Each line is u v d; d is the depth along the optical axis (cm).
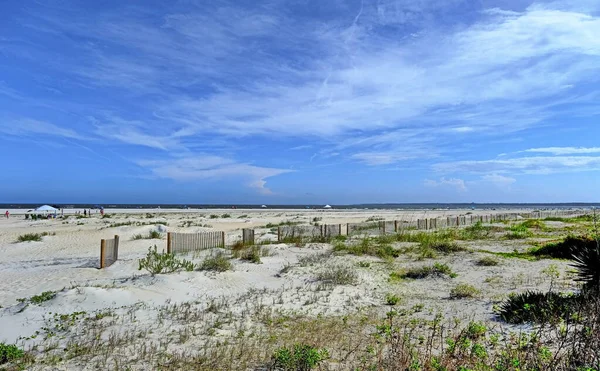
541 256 1566
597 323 542
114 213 7181
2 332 741
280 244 2080
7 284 1231
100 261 1582
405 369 517
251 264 1486
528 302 795
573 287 1026
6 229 3403
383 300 1012
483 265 1436
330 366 579
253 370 575
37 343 689
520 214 5525
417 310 903
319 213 8056
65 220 4659
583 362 468
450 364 528
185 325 798
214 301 995
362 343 687
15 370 572
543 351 504
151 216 5859
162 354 634
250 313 891
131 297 972
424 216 6512
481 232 2616
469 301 964
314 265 1473
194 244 1925
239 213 7794
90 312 863
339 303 983
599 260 820
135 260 1623
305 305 962
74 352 642
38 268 1552
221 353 634
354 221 4859
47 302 913
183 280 1162
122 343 686
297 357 568
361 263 1502
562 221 3919
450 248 1798
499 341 645
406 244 2042
